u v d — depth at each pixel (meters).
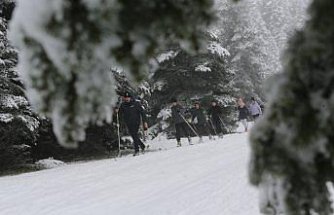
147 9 3.18
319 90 3.52
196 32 3.40
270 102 3.68
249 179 3.93
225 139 43.91
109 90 3.29
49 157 52.12
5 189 23.55
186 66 73.81
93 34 3.10
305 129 3.50
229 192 18.23
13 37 3.21
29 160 49.78
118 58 3.19
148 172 26.19
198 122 56.09
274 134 3.72
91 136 55.81
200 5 3.36
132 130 38.69
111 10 3.08
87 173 27.66
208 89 76.25
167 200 18.20
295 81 3.58
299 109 3.51
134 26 3.15
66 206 18.89
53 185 24.11
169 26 3.27
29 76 3.22
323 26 3.38
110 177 25.50
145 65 3.29
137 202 18.62
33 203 19.84
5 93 42.72
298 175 3.80
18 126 44.28
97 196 20.50
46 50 3.12
